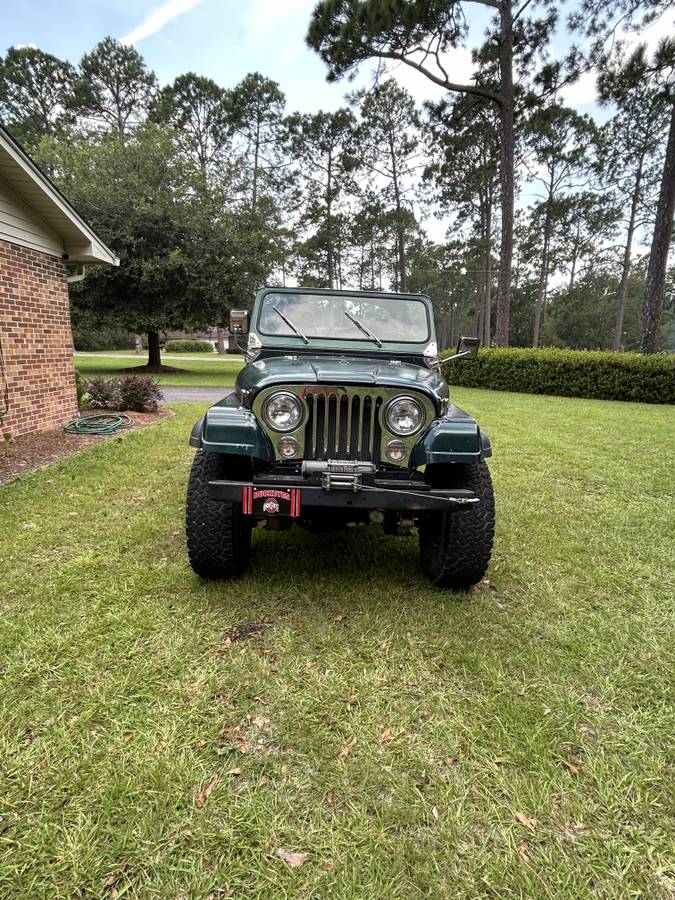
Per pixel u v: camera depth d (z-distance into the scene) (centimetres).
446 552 288
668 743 192
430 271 3797
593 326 5400
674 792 171
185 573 312
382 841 151
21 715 195
